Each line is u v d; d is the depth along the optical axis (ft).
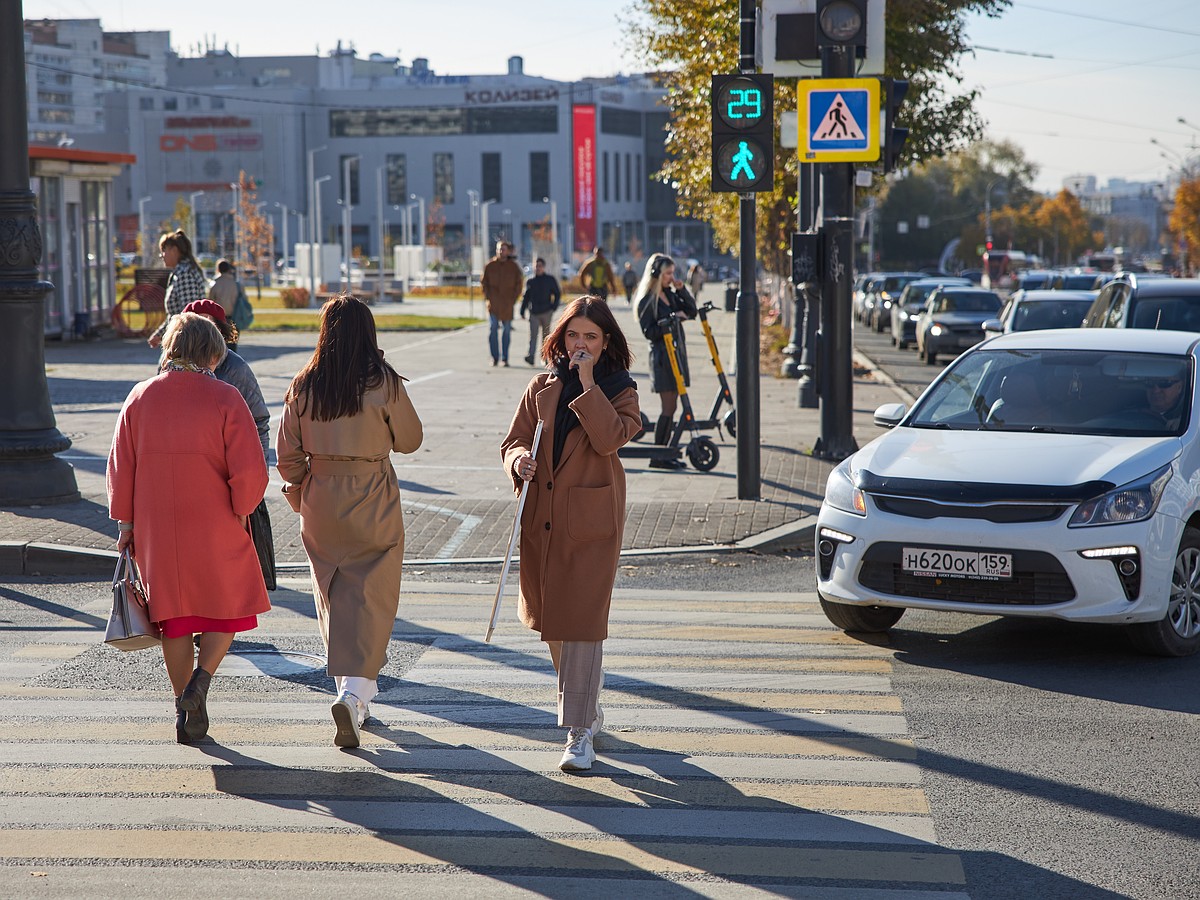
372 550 24.04
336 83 651.66
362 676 23.54
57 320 124.98
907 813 20.85
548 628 22.71
